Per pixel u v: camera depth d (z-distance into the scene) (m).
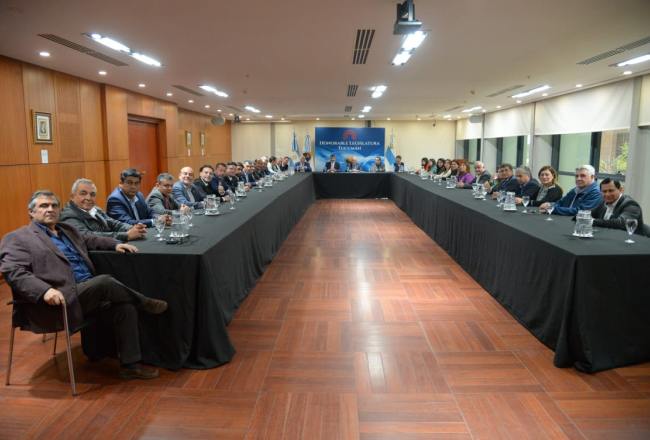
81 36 4.11
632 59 5.27
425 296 3.82
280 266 4.84
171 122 10.04
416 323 3.23
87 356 2.66
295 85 7.38
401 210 9.25
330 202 10.83
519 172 5.16
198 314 2.58
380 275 4.48
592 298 2.49
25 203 5.31
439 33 4.06
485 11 3.43
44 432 1.98
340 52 4.84
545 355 2.72
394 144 16.33
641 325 2.55
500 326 3.17
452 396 2.26
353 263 4.96
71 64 5.47
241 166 8.68
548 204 3.92
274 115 14.05
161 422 2.05
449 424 2.03
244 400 2.23
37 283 2.19
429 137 16.31
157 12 3.42
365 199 11.46
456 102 10.09
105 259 2.57
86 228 2.94
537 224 3.48
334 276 4.45
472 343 2.89
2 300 3.84
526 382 2.40
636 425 2.01
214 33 4.03
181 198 5.00
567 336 2.54
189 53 4.88
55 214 2.47
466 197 5.50
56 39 4.22
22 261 2.27
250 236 3.99
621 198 3.62
